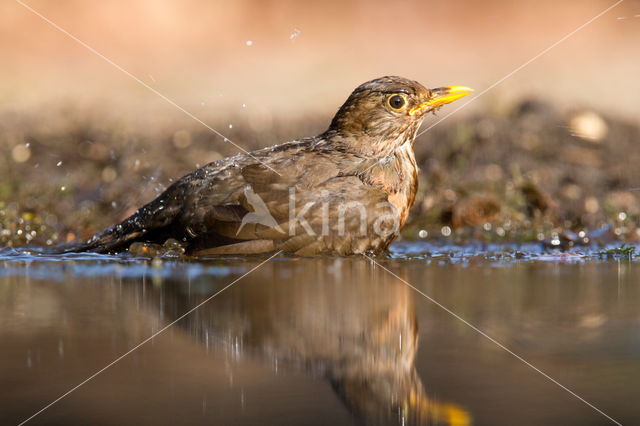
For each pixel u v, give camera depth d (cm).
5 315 831
